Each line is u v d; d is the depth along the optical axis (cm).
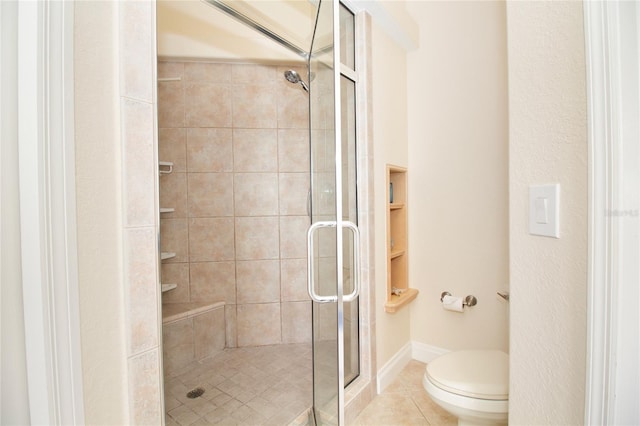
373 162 178
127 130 80
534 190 70
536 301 70
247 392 180
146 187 84
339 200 107
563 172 63
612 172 53
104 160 75
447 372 127
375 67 182
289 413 160
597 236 54
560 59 64
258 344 245
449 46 203
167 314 212
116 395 77
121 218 79
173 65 236
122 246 79
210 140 242
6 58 60
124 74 80
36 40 60
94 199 72
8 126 60
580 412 59
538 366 69
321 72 129
